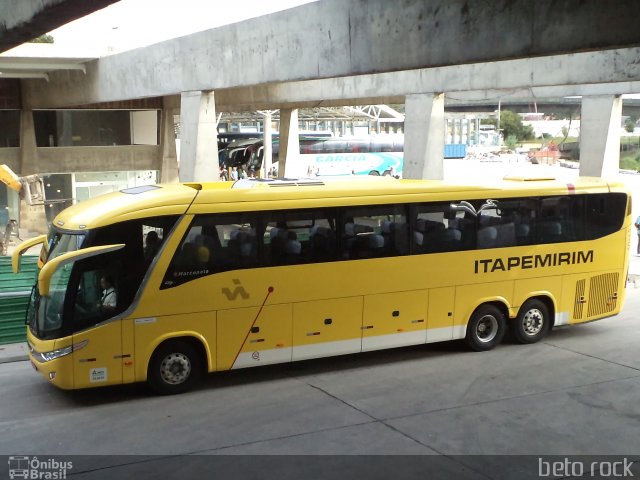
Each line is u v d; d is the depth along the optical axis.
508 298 12.97
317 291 11.13
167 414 9.62
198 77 18.75
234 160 53.62
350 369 11.95
